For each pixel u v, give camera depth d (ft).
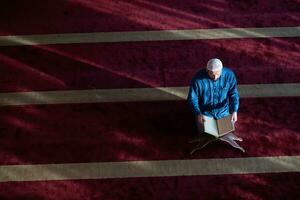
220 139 16.02
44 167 16.10
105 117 17.43
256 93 18.04
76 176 15.85
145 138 16.84
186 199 15.19
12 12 21.02
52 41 19.93
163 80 18.51
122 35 20.12
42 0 21.30
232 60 19.11
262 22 20.45
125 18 20.77
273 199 15.14
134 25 20.48
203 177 15.74
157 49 19.57
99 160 16.25
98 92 18.19
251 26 20.31
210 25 20.39
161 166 16.05
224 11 20.95
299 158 16.14
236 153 16.34
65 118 17.40
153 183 15.61
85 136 16.89
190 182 15.61
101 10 21.12
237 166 15.99
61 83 18.48
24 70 18.90
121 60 19.24
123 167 16.05
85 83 18.47
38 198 15.34
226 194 15.29
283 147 16.47
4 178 15.83
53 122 17.29
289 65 18.89
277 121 17.19
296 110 17.49
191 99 15.47
